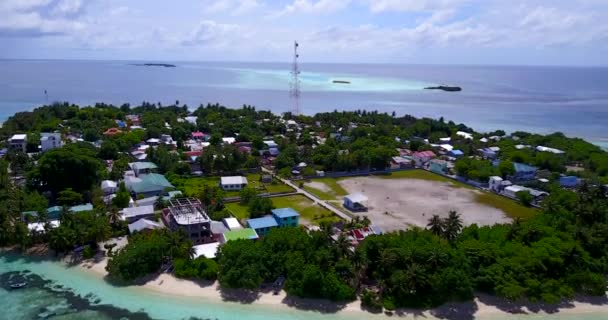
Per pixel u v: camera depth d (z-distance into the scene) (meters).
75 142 161.75
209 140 188.12
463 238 81.75
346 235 81.81
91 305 69.25
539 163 156.12
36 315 66.56
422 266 70.31
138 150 164.75
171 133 194.00
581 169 161.25
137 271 75.00
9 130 182.88
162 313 67.25
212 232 89.06
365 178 146.25
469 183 140.38
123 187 112.94
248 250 73.94
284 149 170.25
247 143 185.12
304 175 145.00
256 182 135.88
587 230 83.69
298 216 98.25
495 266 72.25
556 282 71.62
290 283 70.81
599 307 71.12
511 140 197.50
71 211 89.75
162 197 110.62
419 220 105.75
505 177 141.25
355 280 72.44
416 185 138.38
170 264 79.56
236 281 70.56
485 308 69.38
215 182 134.50
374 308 68.62
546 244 77.00
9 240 87.19
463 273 69.62
